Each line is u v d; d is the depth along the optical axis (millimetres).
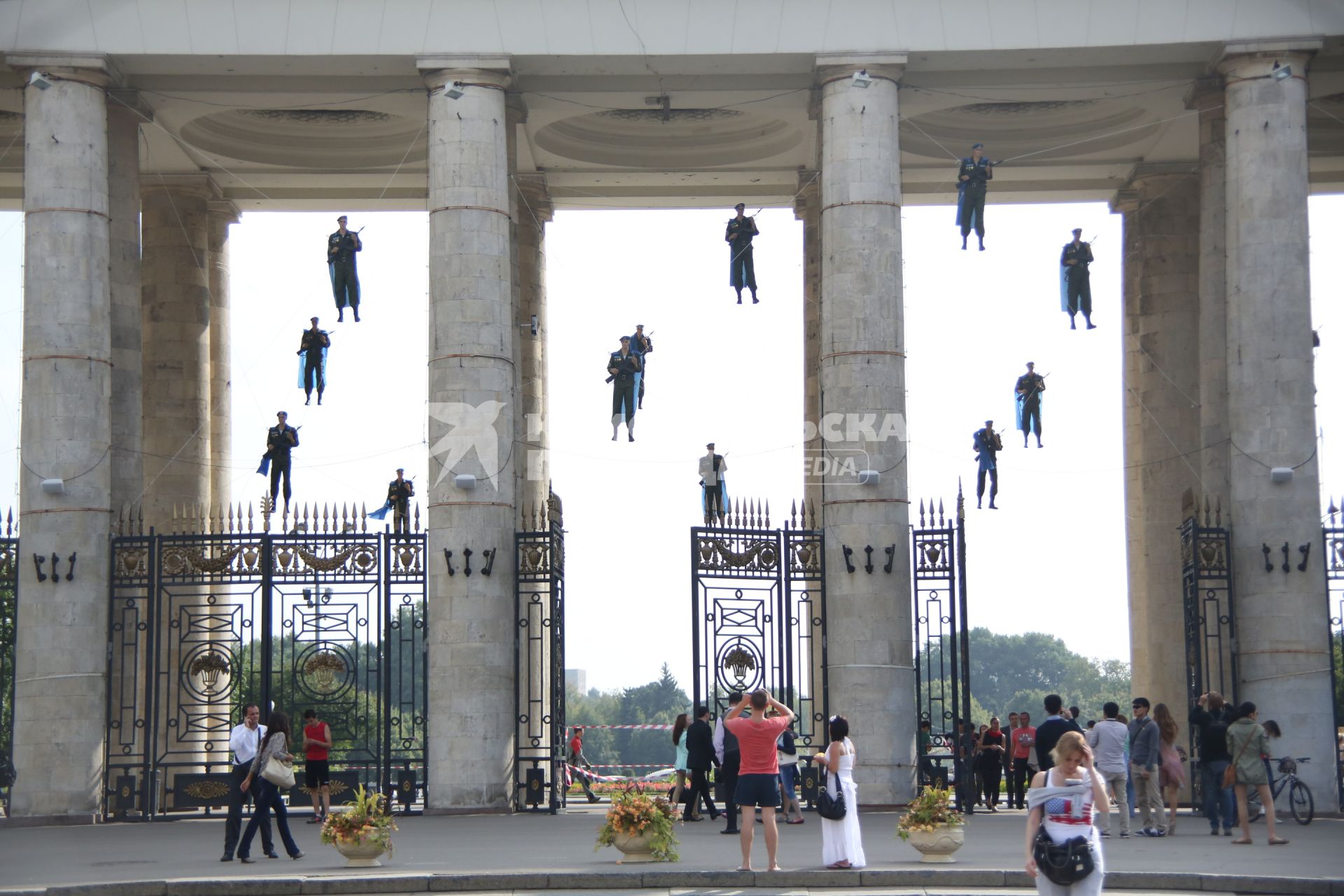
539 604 41250
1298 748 38875
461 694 38906
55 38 40844
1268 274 40438
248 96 44750
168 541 39938
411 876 23438
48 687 39125
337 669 39531
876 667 39250
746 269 48125
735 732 24047
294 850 27250
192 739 48688
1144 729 31547
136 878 24266
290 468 45594
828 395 40500
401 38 41250
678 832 32719
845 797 24062
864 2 41500
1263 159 40844
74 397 39969
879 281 40500
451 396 39938
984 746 39938
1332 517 39906
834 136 41250
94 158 40969
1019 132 52875
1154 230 52344
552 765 39375
